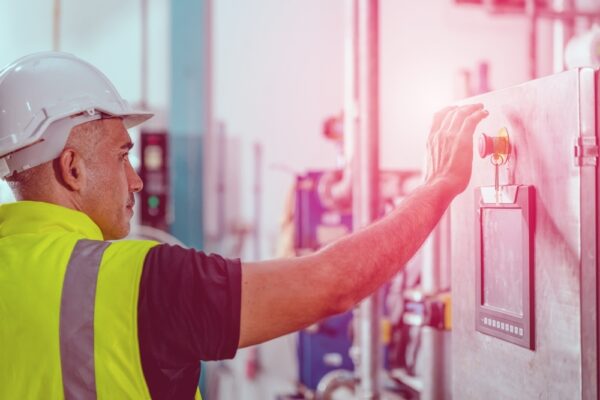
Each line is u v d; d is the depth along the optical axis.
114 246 0.94
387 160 5.06
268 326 0.89
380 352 2.47
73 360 0.88
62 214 1.00
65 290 0.90
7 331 0.90
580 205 1.02
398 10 5.09
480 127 1.30
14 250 0.94
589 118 1.02
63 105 1.03
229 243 4.72
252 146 4.79
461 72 3.26
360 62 2.46
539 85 1.11
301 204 3.96
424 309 2.20
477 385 1.30
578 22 3.88
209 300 0.87
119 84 4.50
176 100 4.30
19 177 1.03
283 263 0.92
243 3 4.78
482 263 1.28
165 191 3.81
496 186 1.23
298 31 4.91
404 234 0.99
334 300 0.91
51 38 4.41
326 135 3.75
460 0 4.16
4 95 1.05
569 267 1.04
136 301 0.88
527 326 1.13
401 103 5.09
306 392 3.89
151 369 0.88
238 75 4.77
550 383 1.09
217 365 4.53
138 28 4.54
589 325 1.03
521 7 4.07
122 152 1.09
